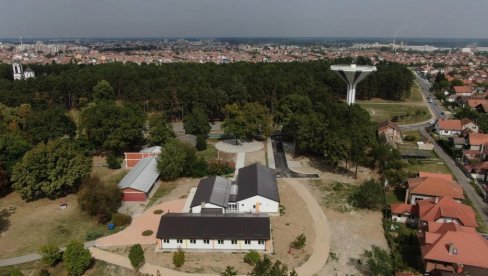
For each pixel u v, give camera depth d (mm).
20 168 74125
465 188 83125
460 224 60406
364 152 92938
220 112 148750
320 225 66938
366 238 63000
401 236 61062
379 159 91188
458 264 49781
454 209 62219
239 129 109875
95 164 98500
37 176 74812
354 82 135125
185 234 58938
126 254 58344
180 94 140875
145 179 80875
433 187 71500
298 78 170125
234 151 107688
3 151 82062
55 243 61562
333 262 56562
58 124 106938
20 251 59500
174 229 59656
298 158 102125
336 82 178125
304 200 76625
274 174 84500
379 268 54594
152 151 96750
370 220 69000
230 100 143875
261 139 120438
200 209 68312
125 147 106188
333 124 96812
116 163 95188
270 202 70438
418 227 65062
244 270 54375
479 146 103875
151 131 107938
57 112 110125
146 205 74500
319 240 62250
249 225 60094
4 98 137375
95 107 106125
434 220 61750
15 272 50000
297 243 59969
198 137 109500
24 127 113625
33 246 60812
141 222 67750
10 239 62875
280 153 106438
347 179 87750
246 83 159500
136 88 148875
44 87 148375
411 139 119438
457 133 124562
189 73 174125
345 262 56656
